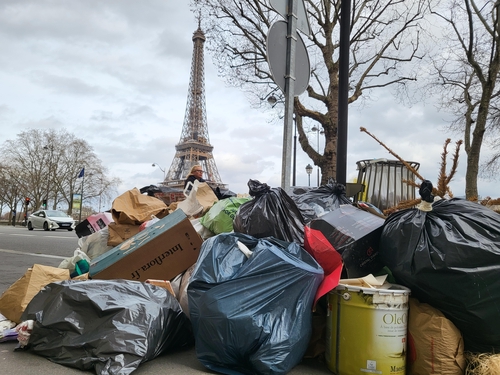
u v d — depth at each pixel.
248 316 2.49
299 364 2.85
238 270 2.70
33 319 2.83
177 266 3.63
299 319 2.59
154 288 3.04
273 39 3.66
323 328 2.96
